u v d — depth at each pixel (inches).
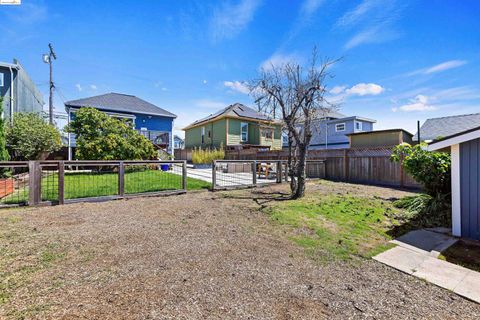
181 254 111.3
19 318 65.9
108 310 70.5
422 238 142.4
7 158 337.7
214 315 70.0
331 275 96.7
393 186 329.4
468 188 144.3
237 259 107.7
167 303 74.8
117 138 426.6
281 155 517.3
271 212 185.6
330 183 358.0
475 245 131.8
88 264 99.0
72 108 584.7
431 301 80.8
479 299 81.9
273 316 70.7
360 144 579.5
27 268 94.1
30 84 631.8
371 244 130.8
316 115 261.9
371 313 73.6
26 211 181.0
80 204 207.6
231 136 724.0
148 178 347.3
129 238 129.7
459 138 144.6
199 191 278.5
